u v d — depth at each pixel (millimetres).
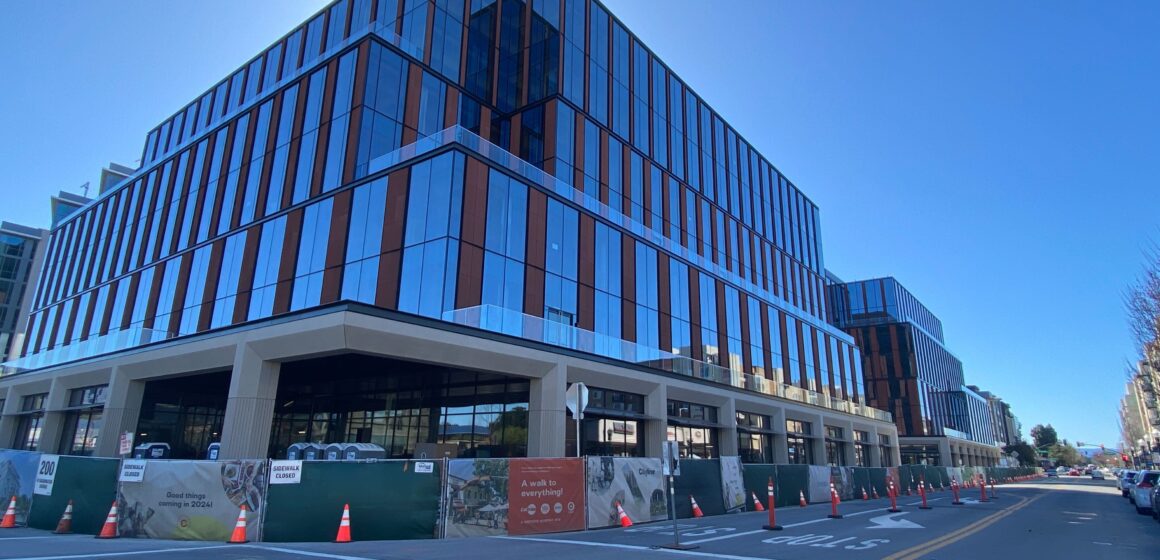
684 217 38562
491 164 24203
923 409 73625
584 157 31281
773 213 51094
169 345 23500
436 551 11219
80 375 28547
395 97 27438
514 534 13969
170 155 37438
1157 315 26688
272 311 26344
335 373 26484
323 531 12625
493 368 21344
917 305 84938
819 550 11836
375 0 31734
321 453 20812
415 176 23750
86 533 13305
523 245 24688
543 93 31359
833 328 52781
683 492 18578
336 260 24859
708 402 32844
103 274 38438
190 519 12516
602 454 25438
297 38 34656
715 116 45562
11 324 68000
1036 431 183250
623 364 26781
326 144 27156
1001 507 25562
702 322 34844
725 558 10742
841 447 49219
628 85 36562
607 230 29594
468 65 31906
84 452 27656
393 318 18594
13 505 14578
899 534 14781
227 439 18859
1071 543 13750
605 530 15234
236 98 36938
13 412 33562
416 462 13531
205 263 31000
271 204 28953
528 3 33906
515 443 23172
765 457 37844
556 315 25297
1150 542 14258
